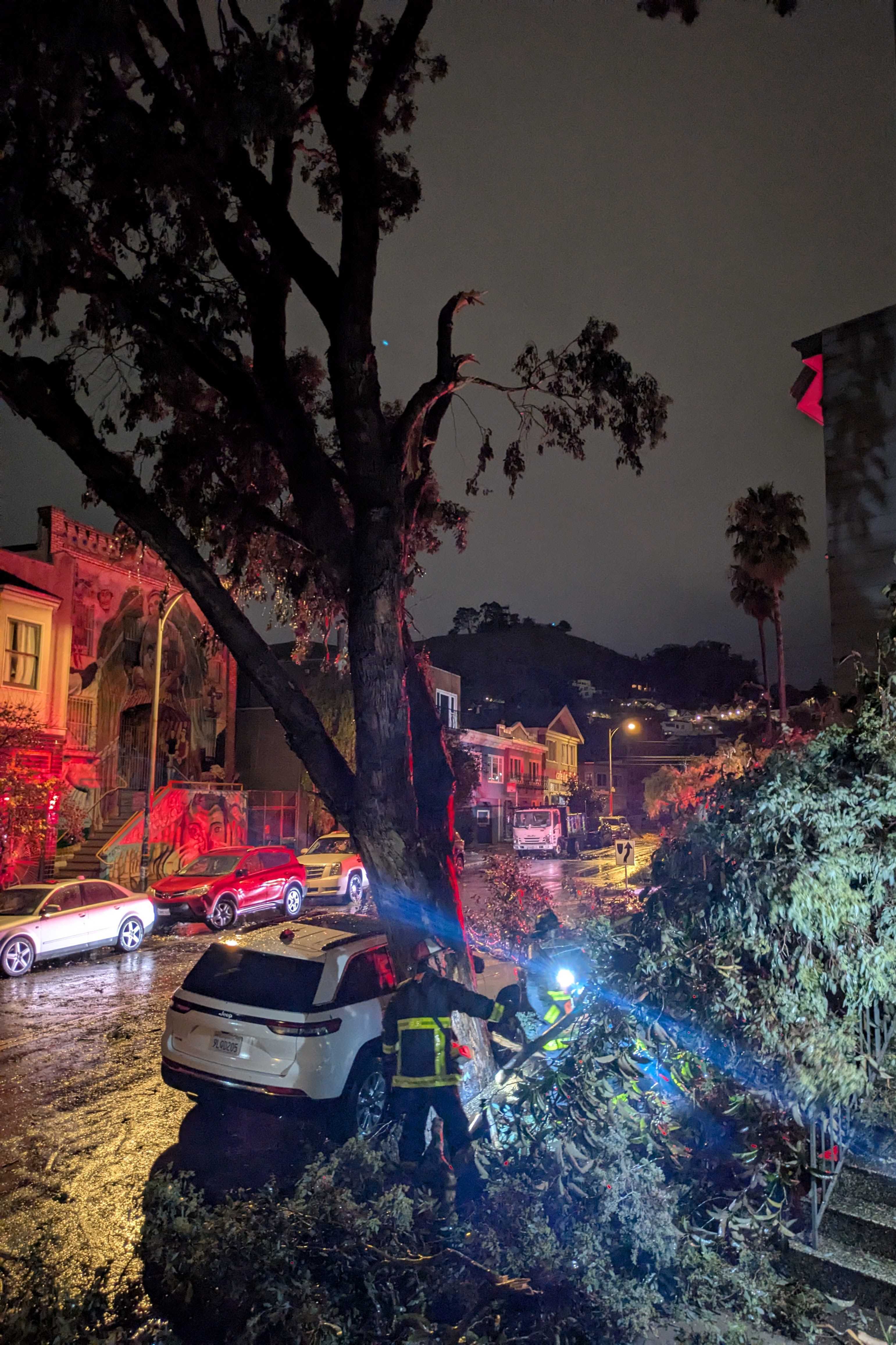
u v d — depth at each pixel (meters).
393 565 6.07
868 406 9.02
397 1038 5.12
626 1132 4.20
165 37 5.84
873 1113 4.57
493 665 195.12
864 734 4.57
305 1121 6.28
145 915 16.70
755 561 32.03
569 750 77.94
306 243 6.30
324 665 9.45
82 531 26.09
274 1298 3.56
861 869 4.20
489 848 50.88
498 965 10.52
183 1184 4.38
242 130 5.41
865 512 8.92
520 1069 5.17
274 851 22.27
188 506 7.97
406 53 6.16
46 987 12.94
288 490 8.36
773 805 4.12
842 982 4.25
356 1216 3.93
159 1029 10.30
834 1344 3.69
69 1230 5.24
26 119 5.37
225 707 33.19
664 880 4.39
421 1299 3.57
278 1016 6.37
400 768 5.91
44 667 24.11
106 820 26.83
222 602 6.20
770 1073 4.16
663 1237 3.92
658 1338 3.68
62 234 5.78
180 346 6.65
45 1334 3.56
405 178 7.71
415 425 6.46
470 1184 4.84
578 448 7.51
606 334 7.13
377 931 7.40
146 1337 3.98
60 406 6.11
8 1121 7.17
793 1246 4.13
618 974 4.24
